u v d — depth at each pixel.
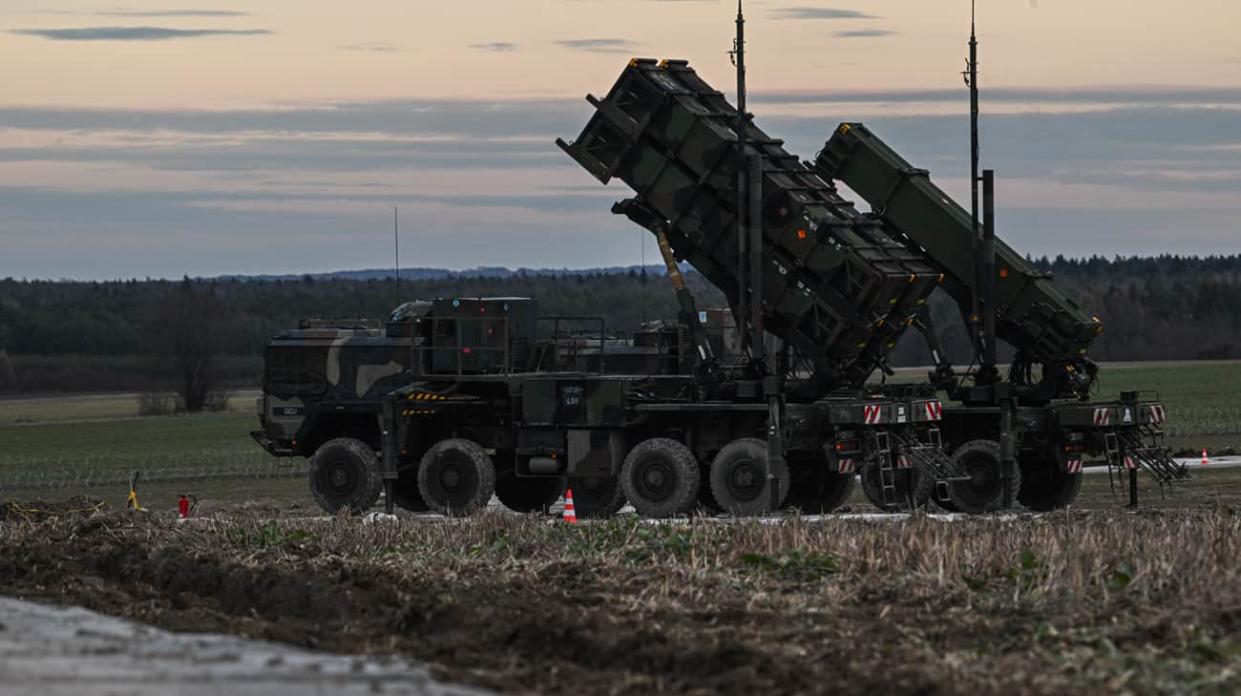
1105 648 64.94
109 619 77.44
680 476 125.06
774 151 130.88
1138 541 85.88
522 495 139.50
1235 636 66.94
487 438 135.25
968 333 134.12
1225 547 83.19
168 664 64.62
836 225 126.50
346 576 86.88
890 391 129.62
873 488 125.31
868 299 125.81
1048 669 62.72
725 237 130.00
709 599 77.25
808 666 63.38
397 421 133.38
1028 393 133.62
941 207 131.88
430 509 134.00
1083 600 74.19
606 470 129.00
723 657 64.94
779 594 78.19
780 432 123.25
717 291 143.38
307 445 140.00
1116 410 128.00
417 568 87.94
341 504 133.88
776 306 128.88
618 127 130.62
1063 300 133.25
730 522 103.94
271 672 63.09
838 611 74.25
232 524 107.38
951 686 59.47
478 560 90.00
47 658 65.88
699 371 128.38
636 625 71.25
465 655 67.25
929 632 69.50
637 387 128.38
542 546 95.69
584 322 150.88
